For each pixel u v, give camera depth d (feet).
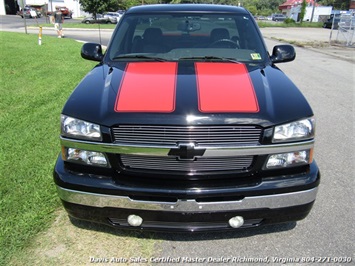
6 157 13.11
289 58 12.32
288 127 7.88
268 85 9.14
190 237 9.14
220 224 8.14
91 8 107.24
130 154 7.80
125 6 139.95
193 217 7.89
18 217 9.61
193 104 7.94
